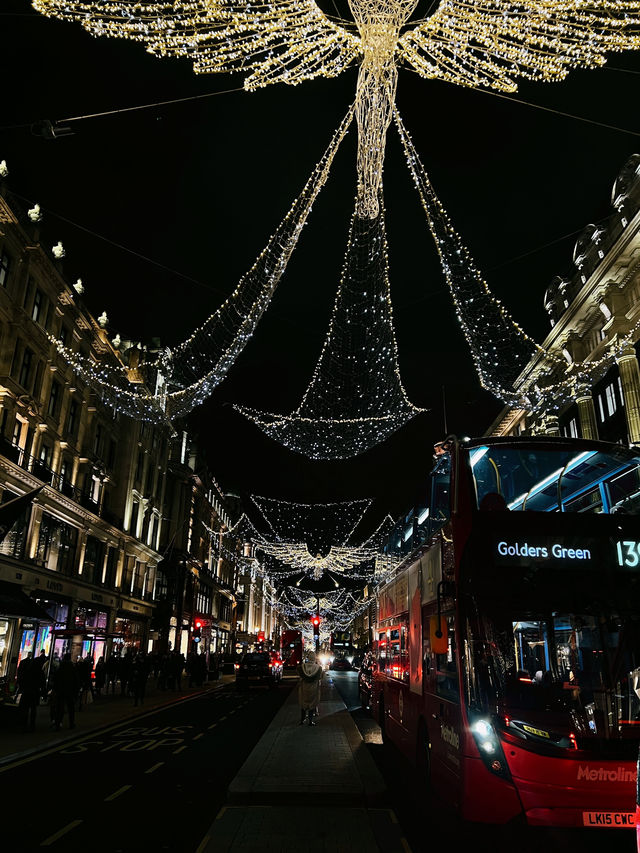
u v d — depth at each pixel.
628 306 26.52
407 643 11.17
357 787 8.49
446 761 7.45
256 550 86.31
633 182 25.45
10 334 24.17
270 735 13.80
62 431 29.22
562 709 6.34
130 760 11.46
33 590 25.38
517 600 6.82
